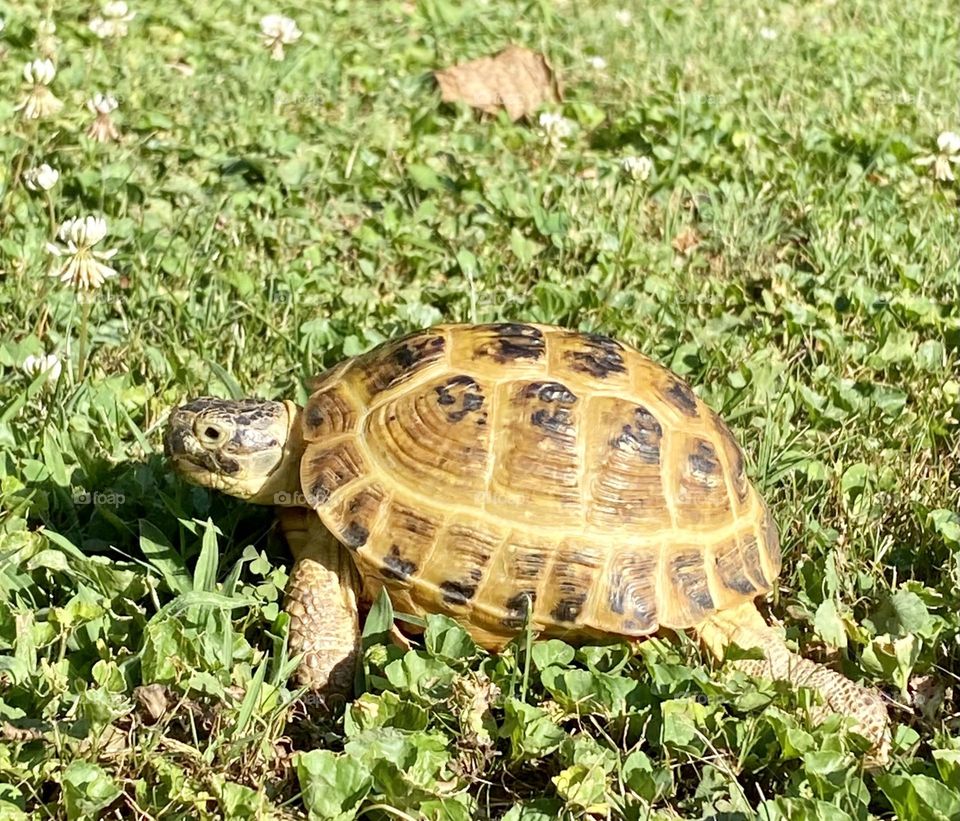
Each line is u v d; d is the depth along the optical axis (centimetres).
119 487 58
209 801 48
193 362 66
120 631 52
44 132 82
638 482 53
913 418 66
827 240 80
